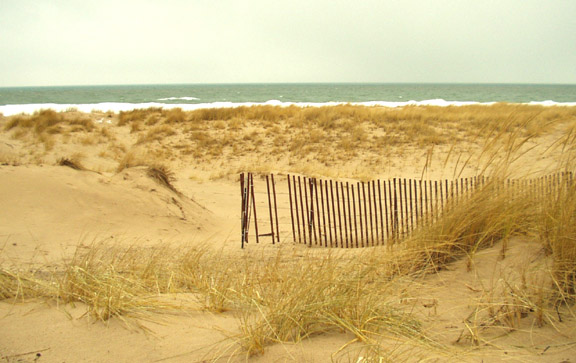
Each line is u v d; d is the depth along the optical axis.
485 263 4.57
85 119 22.78
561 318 3.47
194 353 2.88
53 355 2.83
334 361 2.75
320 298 3.48
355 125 23.33
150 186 9.58
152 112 26.50
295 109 28.41
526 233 4.95
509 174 5.39
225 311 3.70
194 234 8.41
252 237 8.41
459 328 3.46
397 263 4.49
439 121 24.72
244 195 7.68
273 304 3.58
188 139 20.98
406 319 3.47
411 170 16.17
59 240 6.79
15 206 7.58
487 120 23.14
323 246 7.60
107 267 4.59
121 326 3.27
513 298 3.72
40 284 4.16
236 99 75.25
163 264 5.28
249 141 20.75
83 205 8.20
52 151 17.06
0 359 2.75
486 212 5.02
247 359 2.78
